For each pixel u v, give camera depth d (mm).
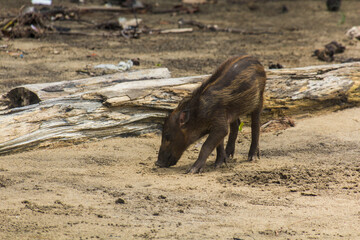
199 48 63719
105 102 31016
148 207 20609
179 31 75812
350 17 91625
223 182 24484
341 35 74688
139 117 31812
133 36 70438
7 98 32625
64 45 63188
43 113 29969
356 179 24516
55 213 19578
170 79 33625
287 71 36156
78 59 54906
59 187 23109
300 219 19547
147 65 52094
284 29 80500
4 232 17484
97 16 85312
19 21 68000
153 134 32688
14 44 62312
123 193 22375
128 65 49719
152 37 71750
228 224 18875
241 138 32844
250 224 18938
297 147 30125
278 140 31578
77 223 18562
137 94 31641
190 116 26422
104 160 27828
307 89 35312
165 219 19281
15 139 28516
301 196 22297
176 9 94312
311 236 17844
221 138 26609
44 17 73312
